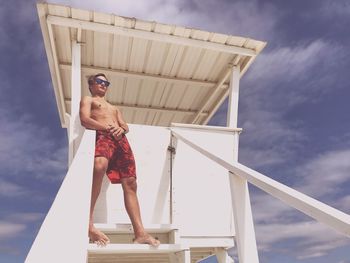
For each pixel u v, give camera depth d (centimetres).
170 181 539
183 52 648
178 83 744
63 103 743
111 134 446
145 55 656
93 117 472
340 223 202
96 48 628
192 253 605
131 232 453
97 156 424
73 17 536
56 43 595
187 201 538
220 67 685
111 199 504
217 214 545
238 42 610
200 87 759
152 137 551
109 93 795
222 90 757
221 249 550
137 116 894
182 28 574
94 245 379
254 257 329
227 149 580
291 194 251
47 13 525
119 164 445
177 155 554
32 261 231
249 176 313
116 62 675
